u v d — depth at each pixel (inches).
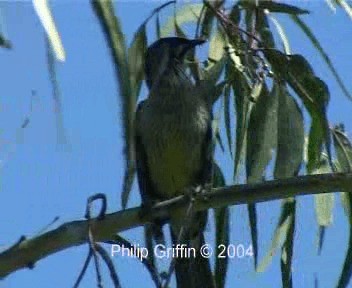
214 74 338.6
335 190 281.0
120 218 277.1
